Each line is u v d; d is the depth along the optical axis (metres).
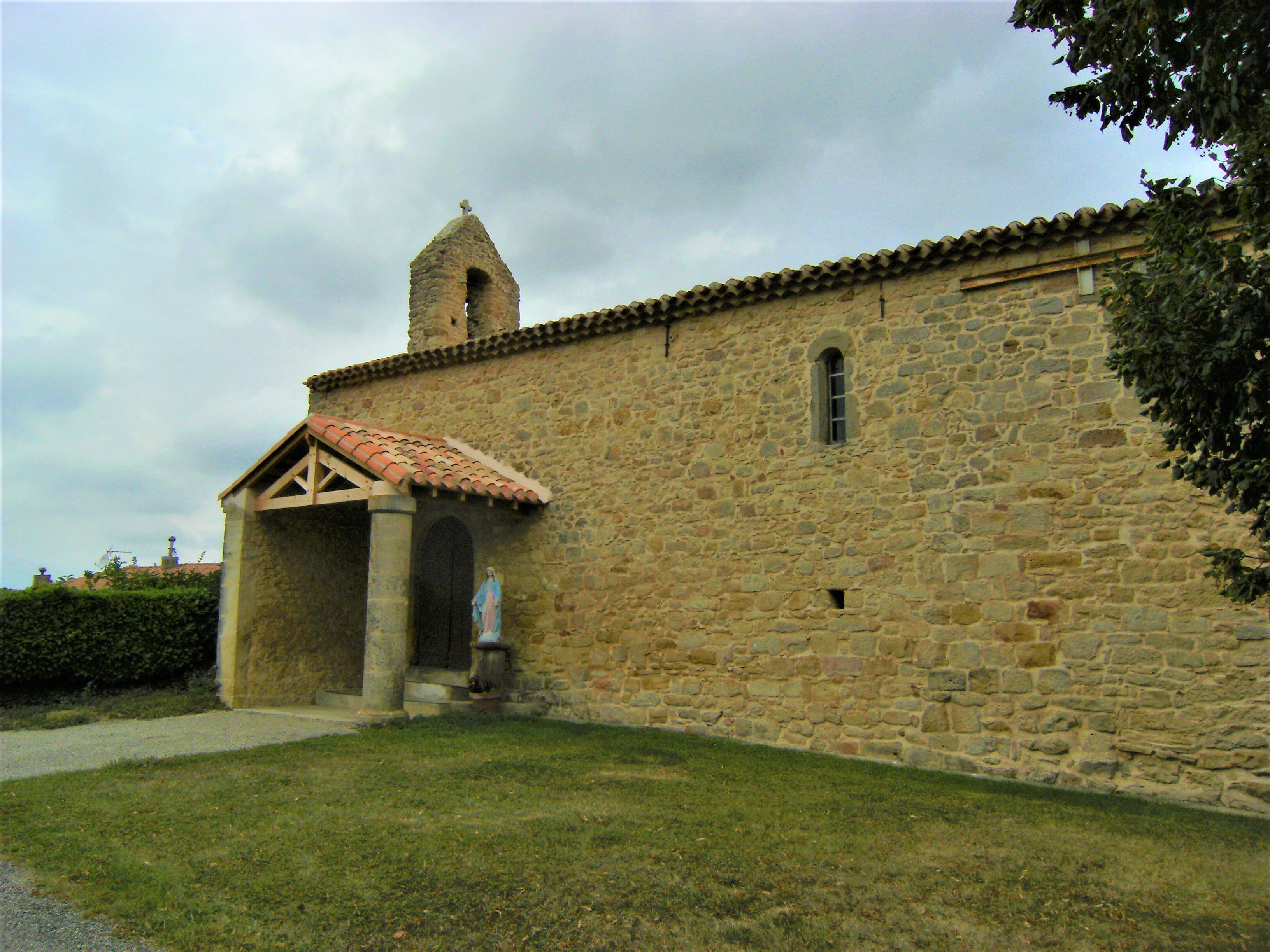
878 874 4.84
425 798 6.22
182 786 6.48
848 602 8.92
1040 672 7.81
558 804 6.12
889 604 8.68
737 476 9.92
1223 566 4.40
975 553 8.28
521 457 11.92
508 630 11.52
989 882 4.77
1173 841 5.70
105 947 3.76
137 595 12.21
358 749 8.14
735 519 9.86
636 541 10.59
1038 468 8.08
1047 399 8.12
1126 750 7.33
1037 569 7.95
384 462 10.10
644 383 10.89
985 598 8.17
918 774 7.88
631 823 5.66
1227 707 6.98
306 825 5.48
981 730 8.00
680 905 4.30
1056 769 7.60
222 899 4.27
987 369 8.47
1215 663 7.08
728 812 6.08
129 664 11.98
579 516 11.16
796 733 9.04
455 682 11.66
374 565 9.93
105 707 10.89
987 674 8.05
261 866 4.73
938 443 8.63
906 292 9.06
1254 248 4.12
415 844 5.12
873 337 9.20
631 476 10.78
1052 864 5.13
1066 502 7.90
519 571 11.58
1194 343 4.07
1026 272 8.35
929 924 4.18
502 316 15.86
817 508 9.29
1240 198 4.12
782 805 6.36
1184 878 4.94
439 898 4.32
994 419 8.36
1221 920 4.33
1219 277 4.09
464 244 15.24
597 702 10.57
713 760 8.08
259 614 11.87
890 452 8.90
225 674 11.60
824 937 4.00
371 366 13.73
